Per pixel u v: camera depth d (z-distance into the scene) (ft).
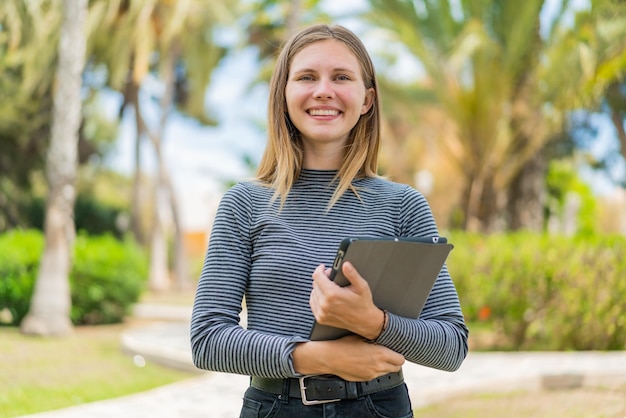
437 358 5.41
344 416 5.46
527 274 26.96
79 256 38.37
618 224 99.55
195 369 24.56
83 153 78.84
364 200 5.95
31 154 71.36
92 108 80.48
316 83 5.98
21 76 58.90
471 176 39.83
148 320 42.01
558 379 19.56
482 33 35.86
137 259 41.50
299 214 5.84
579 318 25.62
